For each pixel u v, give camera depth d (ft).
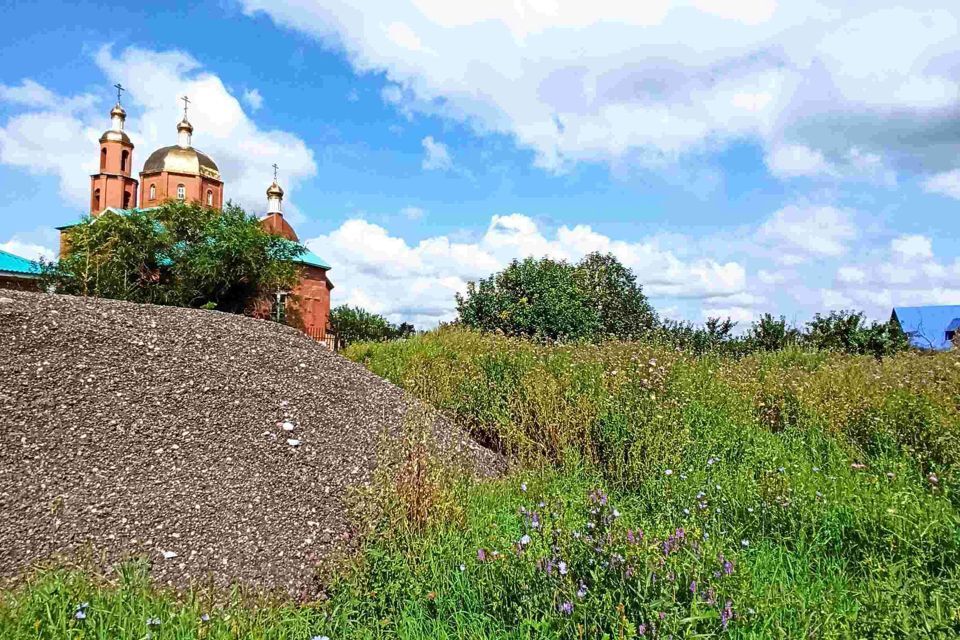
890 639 7.87
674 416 18.69
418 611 10.01
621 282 71.20
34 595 9.93
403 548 11.91
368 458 17.76
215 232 67.26
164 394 18.60
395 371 31.99
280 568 12.36
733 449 18.10
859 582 10.24
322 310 137.18
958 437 16.75
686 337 44.60
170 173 142.82
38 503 13.10
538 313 48.73
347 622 10.03
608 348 28.86
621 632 7.57
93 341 20.63
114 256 62.75
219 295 69.36
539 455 18.51
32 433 15.38
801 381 25.00
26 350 18.95
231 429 17.62
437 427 20.92
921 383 22.62
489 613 9.60
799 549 11.48
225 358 22.22
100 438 15.81
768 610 8.66
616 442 17.79
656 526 12.07
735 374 26.45
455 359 30.91
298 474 16.17
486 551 10.97
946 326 112.27
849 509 12.59
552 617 8.50
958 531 11.21
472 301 51.13
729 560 9.71
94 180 144.87
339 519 14.47
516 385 24.06
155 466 15.23
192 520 13.42
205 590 11.31
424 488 13.26
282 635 9.50
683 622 7.73
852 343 44.91
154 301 64.23
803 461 16.63
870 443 19.07
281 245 75.36
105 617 9.43
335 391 22.17
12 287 78.59
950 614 8.28
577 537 9.76
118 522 12.96
